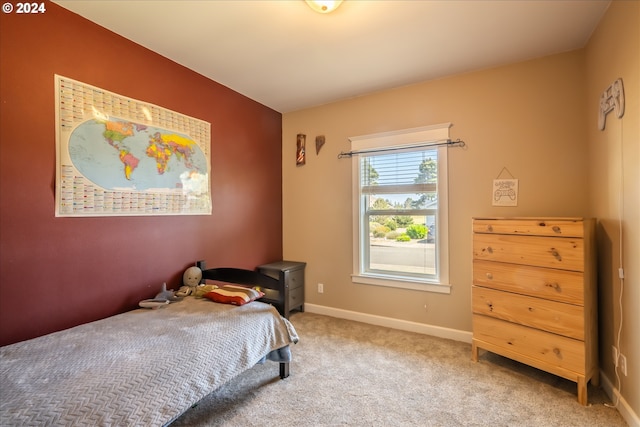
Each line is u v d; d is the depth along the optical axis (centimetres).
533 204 256
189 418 172
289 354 216
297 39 228
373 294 332
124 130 222
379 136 324
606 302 202
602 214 208
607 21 192
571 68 242
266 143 368
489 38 227
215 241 299
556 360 198
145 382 134
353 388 203
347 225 349
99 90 208
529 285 211
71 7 190
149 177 239
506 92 266
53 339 164
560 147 246
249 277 263
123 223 222
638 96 157
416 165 312
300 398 192
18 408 110
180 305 224
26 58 175
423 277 309
